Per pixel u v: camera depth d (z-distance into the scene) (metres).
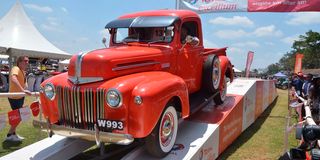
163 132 4.40
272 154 6.35
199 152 4.82
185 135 5.27
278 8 10.39
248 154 6.32
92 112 4.09
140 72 4.60
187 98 4.76
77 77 4.20
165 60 5.08
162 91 4.12
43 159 4.57
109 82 4.08
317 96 7.18
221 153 6.24
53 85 4.38
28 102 10.97
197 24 5.97
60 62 23.86
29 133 7.18
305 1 10.09
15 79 6.32
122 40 5.64
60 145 4.98
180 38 5.44
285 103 13.15
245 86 8.51
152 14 5.61
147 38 5.45
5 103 11.06
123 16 5.88
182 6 11.60
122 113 3.93
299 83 11.93
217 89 6.41
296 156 2.62
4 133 7.02
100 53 4.24
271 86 12.42
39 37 17.33
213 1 11.17
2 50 15.29
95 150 5.81
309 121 3.93
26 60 6.59
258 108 9.65
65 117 4.31
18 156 4.66
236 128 7.00
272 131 8.18
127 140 3.84
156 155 4.41
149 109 3.92
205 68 6.07
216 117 6.13
